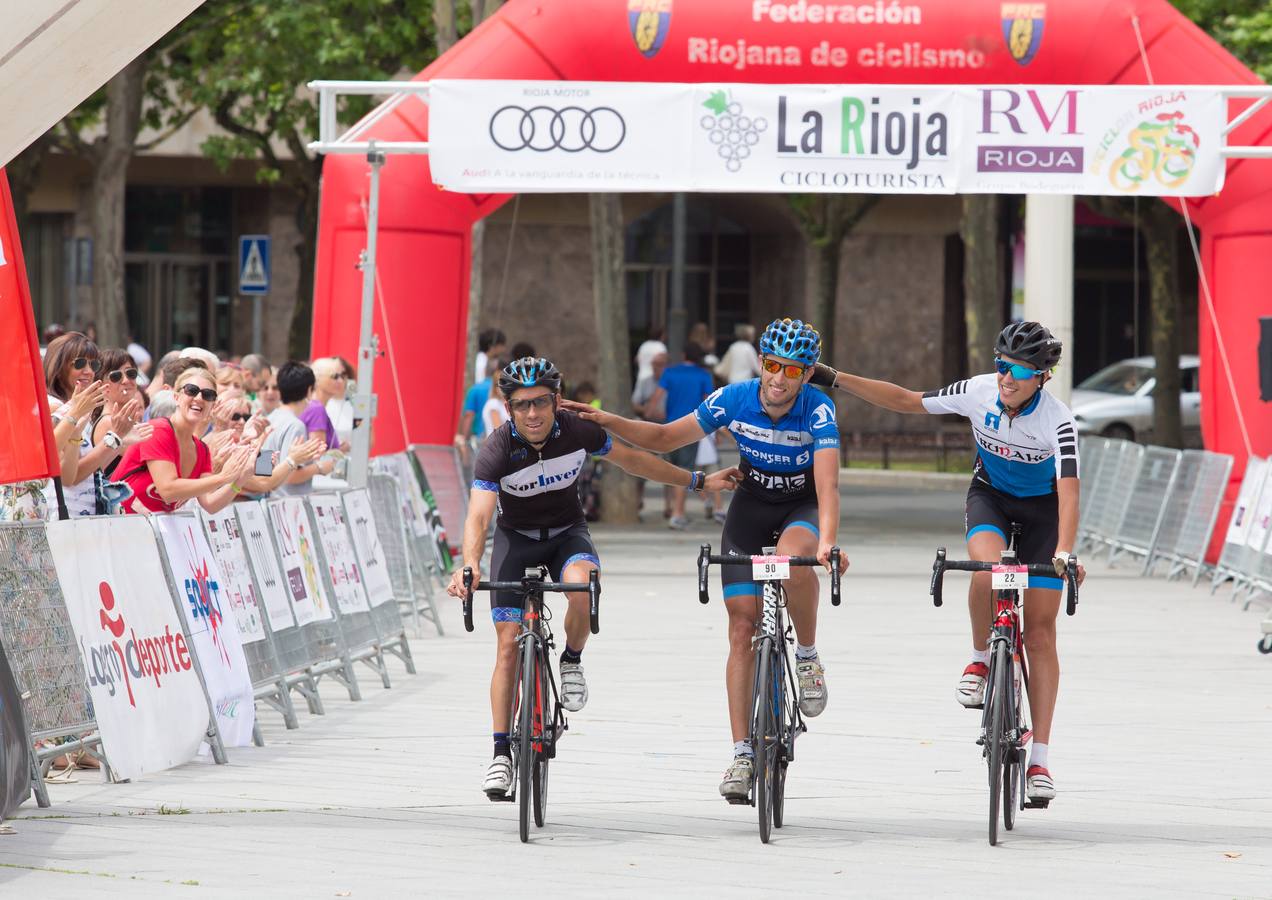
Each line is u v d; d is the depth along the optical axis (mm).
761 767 18609
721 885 16938
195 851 18281
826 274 87125
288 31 65438
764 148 41469
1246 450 45031
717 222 113938
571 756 23938
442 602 43031
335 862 17844
